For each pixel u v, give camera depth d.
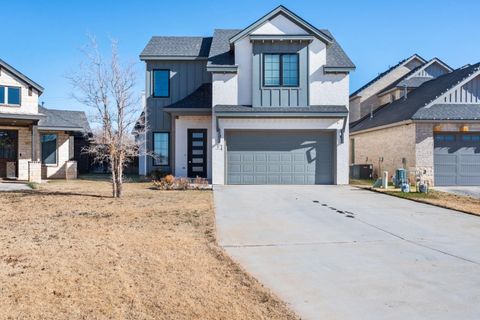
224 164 16.59
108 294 4.47
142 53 19.53
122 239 7.00
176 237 7.26
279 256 6.31
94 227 8.00
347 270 5.61
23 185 16.23
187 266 5.57
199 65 19.86
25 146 19.89
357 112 26.91
